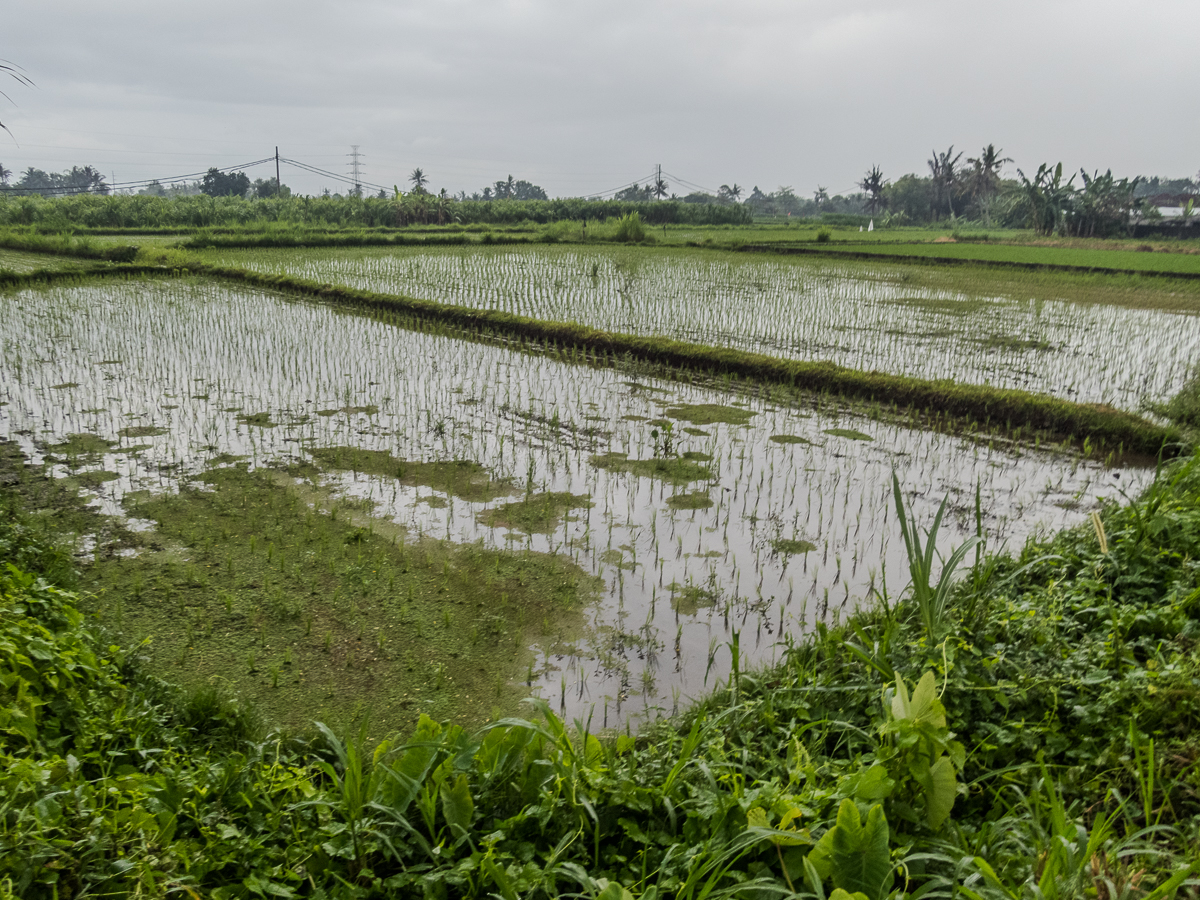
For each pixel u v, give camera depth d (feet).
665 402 34.17
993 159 238.68
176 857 8.89
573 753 10.28
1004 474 26.73
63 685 11.99
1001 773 11.17
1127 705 11.92
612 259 84.58
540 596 18.47
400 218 148.05
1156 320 52.26
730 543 21.42
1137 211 148.97
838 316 51.90
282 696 14.61
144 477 24.68
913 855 8.67
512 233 125.39
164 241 95.30
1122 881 8.54
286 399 33.24
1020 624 14.38
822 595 18.83
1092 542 18.07
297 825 9.87
